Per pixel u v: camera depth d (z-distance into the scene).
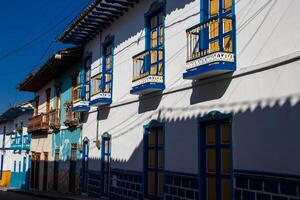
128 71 13.90
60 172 20.72
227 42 9.05
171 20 11.41
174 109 10.95
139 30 13.29
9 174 34.44
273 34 7.82
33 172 26.78
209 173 9.53
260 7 8.20
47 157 23.52
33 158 26.94
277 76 7.64
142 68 12.39
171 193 10.73
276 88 7.64
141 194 12.40
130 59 13.81
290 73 7.34
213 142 9.46
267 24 7.99
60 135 21.27
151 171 12.10
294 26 7.34
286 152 7.27
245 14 8.62
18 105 29.23
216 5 9.74
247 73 8.40
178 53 10.94
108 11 14.49
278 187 7.37
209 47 9.47
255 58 8.25
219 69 8.69
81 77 18.50
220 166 9.16
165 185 11.03
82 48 18.55
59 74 22.47
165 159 11.16
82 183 17.45
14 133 33.47
